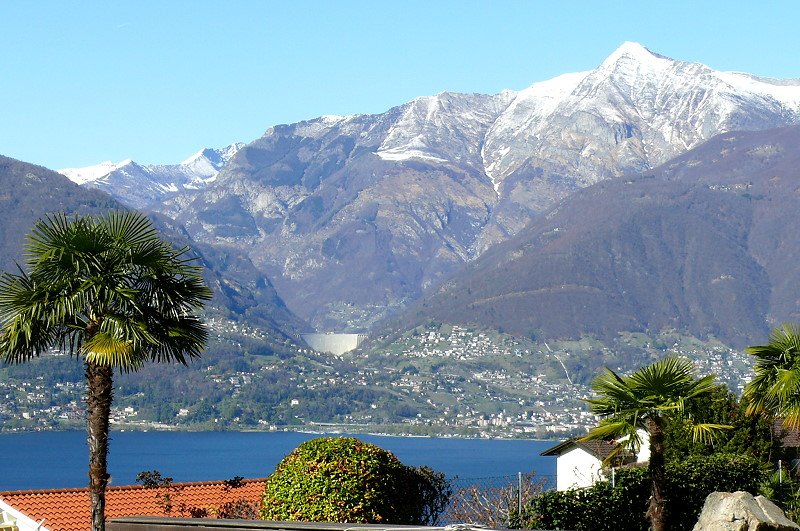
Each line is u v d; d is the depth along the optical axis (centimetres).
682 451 3347
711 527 1769
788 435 3609
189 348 2233
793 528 1750
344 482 2216
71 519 3481
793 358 2659
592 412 2177
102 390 2081
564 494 2327
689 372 2134
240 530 1911
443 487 2716
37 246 2150
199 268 2238
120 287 2120
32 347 2167
